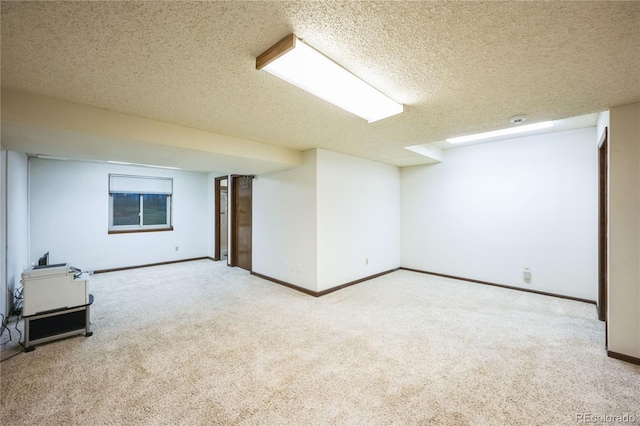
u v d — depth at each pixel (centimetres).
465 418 170
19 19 129
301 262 432
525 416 172
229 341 267
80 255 520
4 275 300
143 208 605
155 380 206
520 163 433
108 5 121
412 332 287
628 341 232
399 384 203
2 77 189
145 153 327
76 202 515
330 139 357
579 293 384
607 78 192
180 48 156
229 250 607
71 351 247
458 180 501
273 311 345
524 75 189
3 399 184
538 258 418
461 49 158
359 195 484
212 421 167
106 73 184
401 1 121
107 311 344
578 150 385
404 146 397
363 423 167
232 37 146
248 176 552
